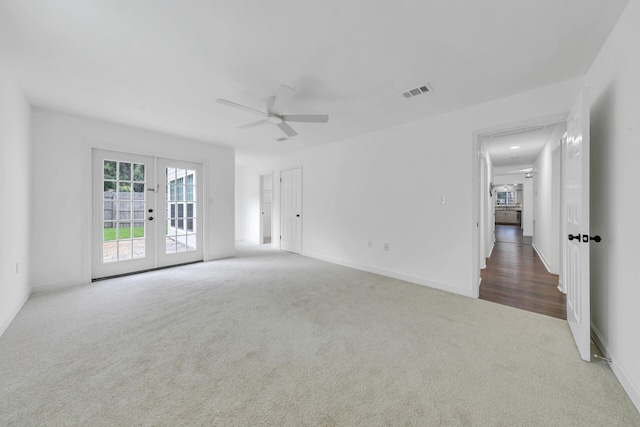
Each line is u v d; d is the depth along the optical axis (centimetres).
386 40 195
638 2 149
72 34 187
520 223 1255
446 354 192
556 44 198
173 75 243
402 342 209
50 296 307
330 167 496
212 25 178
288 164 595
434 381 163
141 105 312
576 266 208
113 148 381
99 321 243
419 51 208
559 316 258
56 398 147
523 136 429
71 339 211
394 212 393
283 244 620
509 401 146
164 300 297
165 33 186
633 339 151
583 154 183
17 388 154
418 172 363
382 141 409
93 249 372
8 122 236
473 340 212
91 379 163
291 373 170
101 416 135
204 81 254
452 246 330
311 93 281
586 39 192
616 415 137
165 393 152
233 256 544
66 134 339
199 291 329
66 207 340
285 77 247
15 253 257
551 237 409
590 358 184
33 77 247
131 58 217
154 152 425
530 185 894
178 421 132
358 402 146
